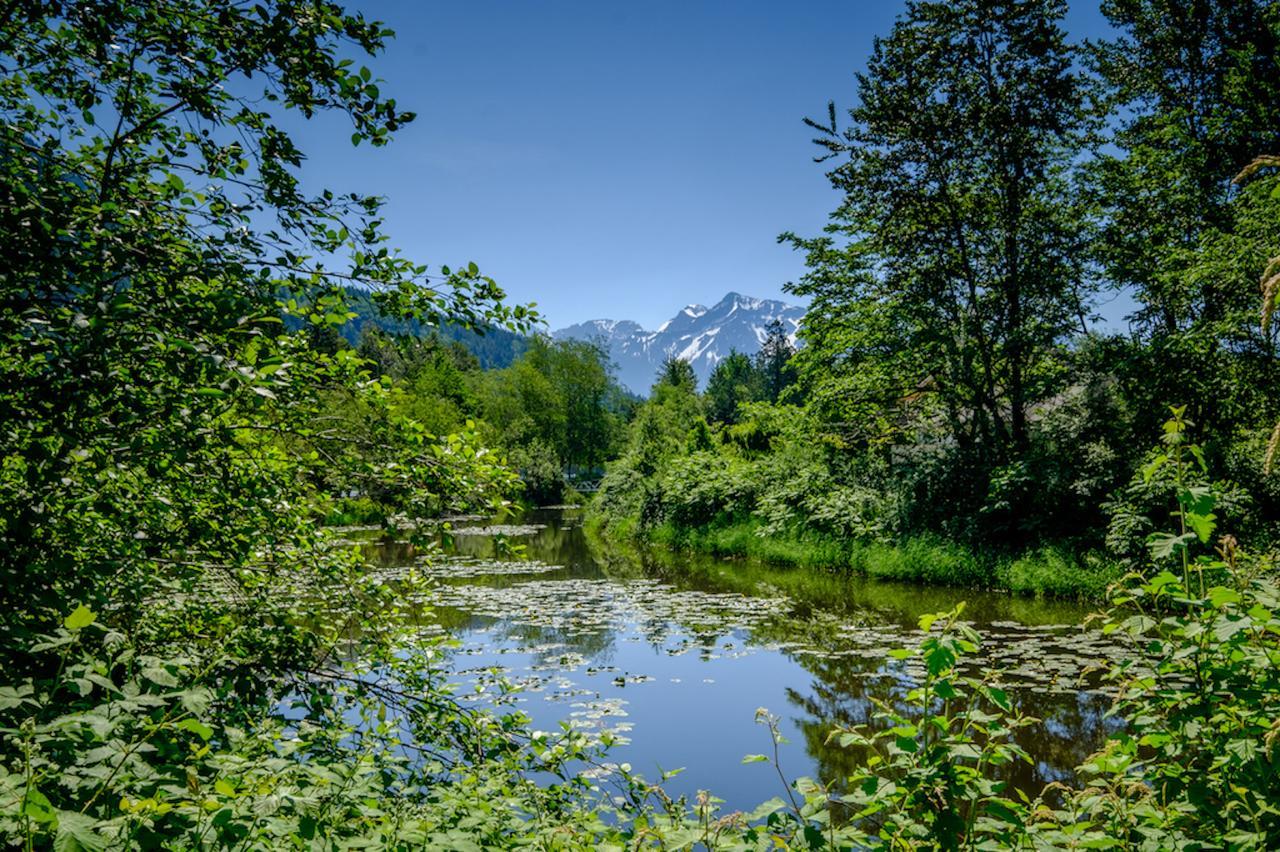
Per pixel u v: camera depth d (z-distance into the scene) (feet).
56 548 10.41
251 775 8.36
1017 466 49.03
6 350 9.29
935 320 56.59
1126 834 7.11
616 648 33.68
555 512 145.48
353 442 14.08
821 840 7.06
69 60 11.76
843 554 56.85
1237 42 48.65
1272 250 36.17
